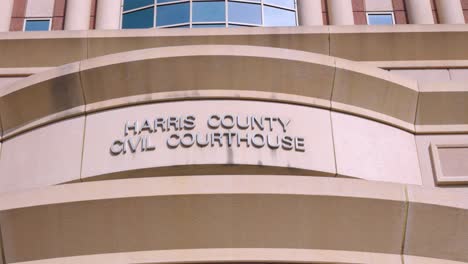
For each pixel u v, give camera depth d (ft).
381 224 40.47
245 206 39.42
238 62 46.44
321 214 39.93
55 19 63.77
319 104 46.88
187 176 39.88
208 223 39.47
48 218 39.93
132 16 62.18
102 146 45.09
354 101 47.78
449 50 54.95
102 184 39.93
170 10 61.62
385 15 64.18
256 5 62.18
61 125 46.98
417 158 48.26
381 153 46.85
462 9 64.54
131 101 46.32
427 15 63.21
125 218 39.55
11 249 40.50
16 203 40.11
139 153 44.24
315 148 45.03
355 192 40.11
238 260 39.09
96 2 64.49
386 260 40.19
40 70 54.29
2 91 48.34
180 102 46.09
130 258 39.24
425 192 40.96
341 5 63.41
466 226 41.06
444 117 49.70
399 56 54.75
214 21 60.80
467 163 47.75
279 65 46.62
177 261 39.04
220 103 45.93
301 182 39.96
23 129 48.21
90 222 39.70
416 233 40.75
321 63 46.96
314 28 53.98
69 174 44.65
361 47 54.19
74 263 39.52
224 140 44.24
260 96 46.29
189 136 44.50
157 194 39.14
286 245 39.73
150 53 46.50
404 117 49.44
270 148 44.29
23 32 54.34
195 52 46.34
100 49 54.03
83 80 46.88
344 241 40.16
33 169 46.09
